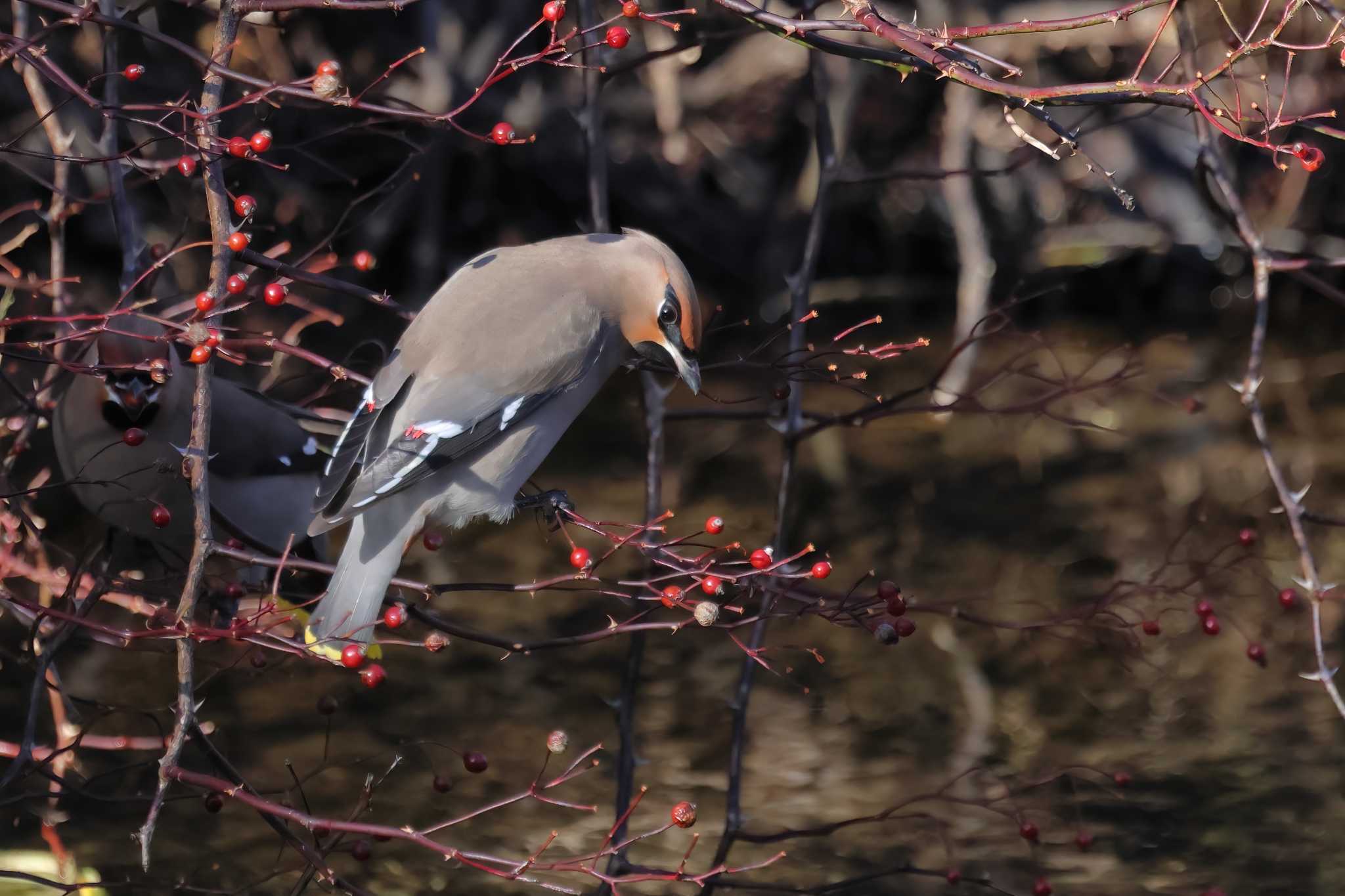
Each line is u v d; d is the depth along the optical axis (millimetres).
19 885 8164
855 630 12336
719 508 14758
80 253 17609
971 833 9570
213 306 5480
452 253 20797
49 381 8352
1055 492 15070
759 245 21672
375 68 19828
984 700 11227
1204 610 8227
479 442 6871
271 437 9094
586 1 8703
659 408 8867
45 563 7391
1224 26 15867
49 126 7508
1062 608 12414
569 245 7539
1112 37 19203
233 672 10797
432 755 10266
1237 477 15422
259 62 16672
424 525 6820
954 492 15141
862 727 10867
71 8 5711
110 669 11000
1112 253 21109
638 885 8945
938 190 21469
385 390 6902
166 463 5914
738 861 9219
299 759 10109
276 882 8797
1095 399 17766
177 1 7574
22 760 6512
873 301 21516
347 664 5383
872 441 16625
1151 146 21312
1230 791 10039
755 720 10938
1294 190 20484
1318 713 11031
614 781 10102
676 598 5672
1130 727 10828
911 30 5340
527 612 12391
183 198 11430
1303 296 20797
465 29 20922
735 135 21562
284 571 7230
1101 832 9562
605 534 5887
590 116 8703
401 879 8945
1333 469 15539
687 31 17531
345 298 19031
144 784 9680
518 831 9508
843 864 9234
